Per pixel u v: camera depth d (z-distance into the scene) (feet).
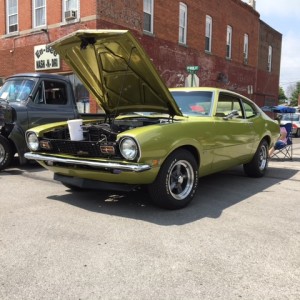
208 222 15.19
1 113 24.43
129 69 16.98
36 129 17.94
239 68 90.94
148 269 10.95
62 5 54.54
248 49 95.20
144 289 9.85
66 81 28.43
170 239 13.23
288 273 10.88
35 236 13.34
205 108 19.51
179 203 16.71
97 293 9.64
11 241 12.87
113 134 16.46
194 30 71.15
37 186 20.95
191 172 17.20
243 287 10.03
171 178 16.47
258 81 102.73
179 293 9.69
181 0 66.64
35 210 16.39
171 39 64.80
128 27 55.36
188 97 20.36
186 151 16.83
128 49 15.65
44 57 56.75
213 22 77.61
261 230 14.39
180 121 16.98
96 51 16.76
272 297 9.57
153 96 17.89
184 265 11.25
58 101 27.76
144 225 14.64
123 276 10.52
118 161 14.90
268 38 106.93
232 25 85.81
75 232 13.78
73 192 19.63
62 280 10.26
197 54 72.59
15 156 31.12
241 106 22.47
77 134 16.74
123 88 18.60
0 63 63.46
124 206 17.20
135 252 12.09
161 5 61.93
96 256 11.76
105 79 18.57
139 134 14.64
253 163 24.11
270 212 16.87
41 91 26.66
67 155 16.61
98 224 14.69
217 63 80.43
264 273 10.85
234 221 15.42
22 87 26.73
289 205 18.13
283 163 32.48
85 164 15.47
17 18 60.54
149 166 14.80
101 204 17.47
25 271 10.74
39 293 9.60
